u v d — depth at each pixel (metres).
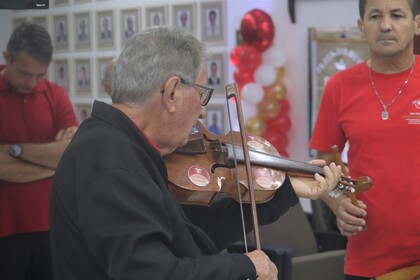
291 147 4.79
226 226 2.25
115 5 4.73
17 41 2.60
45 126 2.70
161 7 4.81
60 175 1.72
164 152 1.87
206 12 4.84
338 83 2.66
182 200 2.08
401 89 2.51
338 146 2.72
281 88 4.67
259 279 1.73
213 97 4.89
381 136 2.50
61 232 1.72
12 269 2.68
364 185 2.36
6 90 2.62
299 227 4.07
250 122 4.66
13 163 2.63
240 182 2.16
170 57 1.74
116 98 1.79
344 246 4.14
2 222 2.63
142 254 1.55
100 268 1.67
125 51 1.78
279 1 4.74
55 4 4.45
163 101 1.75
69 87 4.62
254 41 4.63
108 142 1.67
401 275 2.47
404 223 2.47
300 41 4.71
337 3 4.60
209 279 1.63
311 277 3.69
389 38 2.45
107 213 1.58
